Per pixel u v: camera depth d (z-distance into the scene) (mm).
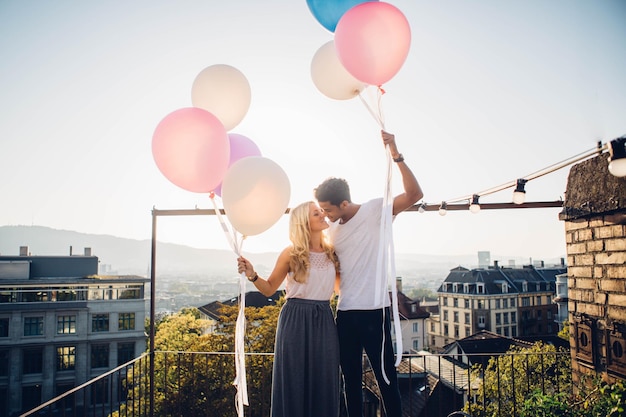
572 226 3252
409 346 44969
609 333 2762
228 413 10359
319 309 2111
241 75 2559
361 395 2092
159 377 11477
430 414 12711
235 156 2492
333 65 2385
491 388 7590
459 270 53594
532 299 49531
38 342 29328
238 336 2189
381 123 2115
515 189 3773
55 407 28828
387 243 1971
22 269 33031
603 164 2795
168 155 2104
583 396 2898
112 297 31828
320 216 2139
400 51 1978
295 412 2021
